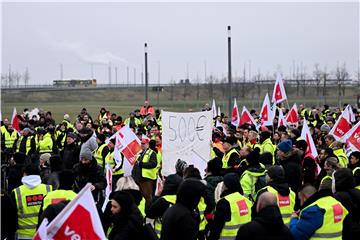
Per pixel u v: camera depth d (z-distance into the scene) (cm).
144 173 1698
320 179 1212
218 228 956
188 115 1630
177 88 12875
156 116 3509
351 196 919
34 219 1084
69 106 9431
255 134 1823
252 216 974
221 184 1066
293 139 1919
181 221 837
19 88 12600
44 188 1099
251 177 1177
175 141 1636
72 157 1905
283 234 744
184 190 848
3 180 1470
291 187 1184
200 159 1627
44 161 1504
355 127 1623
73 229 705
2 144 2395
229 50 3244
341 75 11706
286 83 9144
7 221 1012
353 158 1277
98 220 712
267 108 2448
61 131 2580
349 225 871
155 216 989
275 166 1034
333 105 7144
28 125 3092
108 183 1223
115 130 2553
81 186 1277
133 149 1622
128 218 816
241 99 9200
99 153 1816
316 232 844
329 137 1631
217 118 2855
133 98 12988
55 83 16212
